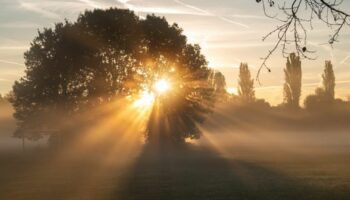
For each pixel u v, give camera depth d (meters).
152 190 36.22
